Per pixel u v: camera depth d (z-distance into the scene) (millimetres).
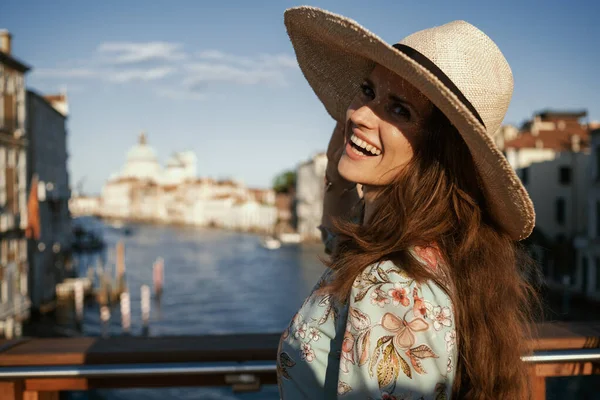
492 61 1146
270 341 2098
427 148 1191
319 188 80500
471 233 1154
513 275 1193
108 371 1918
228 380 1970
